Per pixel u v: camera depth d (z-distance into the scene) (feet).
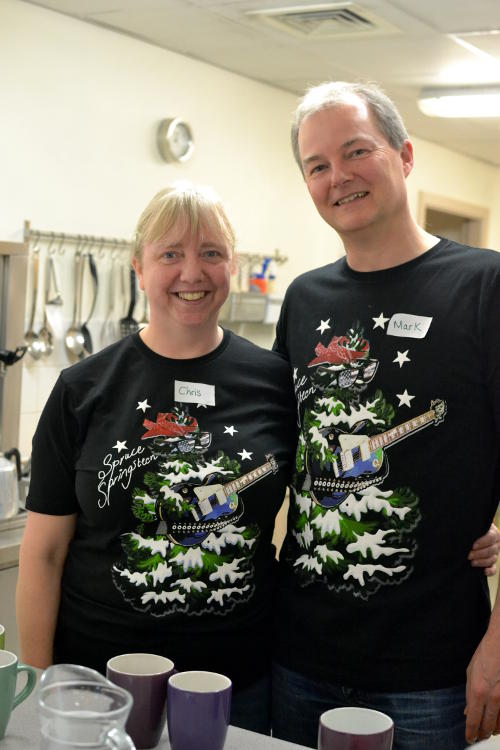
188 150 13.16
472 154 20.86
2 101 10.58
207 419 5.19
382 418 5.01
